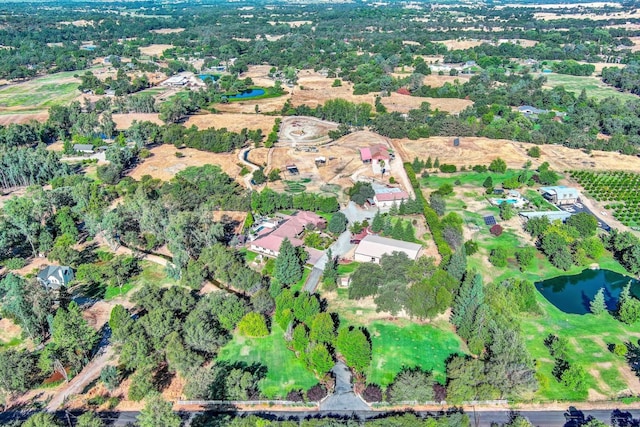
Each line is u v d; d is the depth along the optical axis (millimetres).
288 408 81562
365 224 136250
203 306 97188
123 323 91500
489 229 137875
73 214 142000
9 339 96938
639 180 170250
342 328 95500
